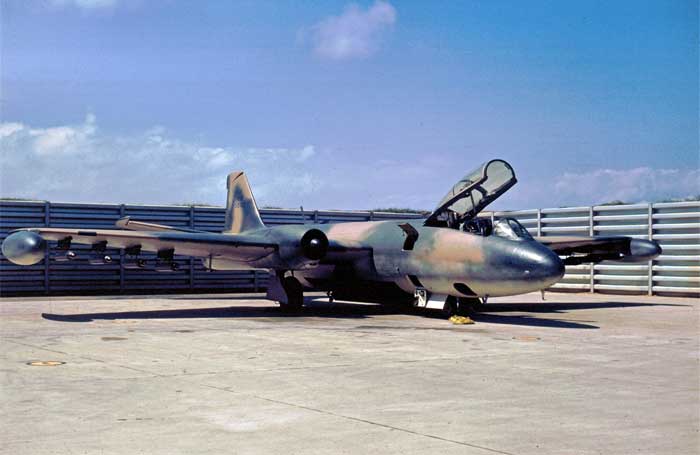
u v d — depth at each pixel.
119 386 9.72
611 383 10.20
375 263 21.53
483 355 12.91
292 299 22.20
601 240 24.31
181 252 21.91
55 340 14.75
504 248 17.80
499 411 8.41
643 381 10.37
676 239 29.95
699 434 7.44
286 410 8.38
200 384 9.91
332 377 10.55
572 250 25.48
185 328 17.30
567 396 9.28
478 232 18.88
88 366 11.39
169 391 9.40
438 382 10.20
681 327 18.06
